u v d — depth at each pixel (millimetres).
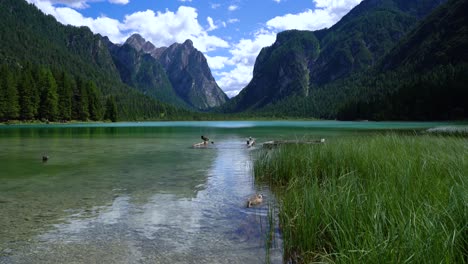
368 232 5258
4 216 8609
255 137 39938
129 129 67562
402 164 9430
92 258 6191
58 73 122375
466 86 94375
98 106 124375
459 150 11453
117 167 16875
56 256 6262
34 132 52375
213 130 62875
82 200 10258
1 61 194250
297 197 8070
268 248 6246
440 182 7078
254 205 9766
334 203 6609
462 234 4977
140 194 11086
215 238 7211
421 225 5012
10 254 6324
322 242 6219
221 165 17594
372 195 6734
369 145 14695
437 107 97625
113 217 8609
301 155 14102
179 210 9258
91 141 34719
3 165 17531
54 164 17859
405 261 4262
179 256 6312
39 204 9758
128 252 6477
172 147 27969
